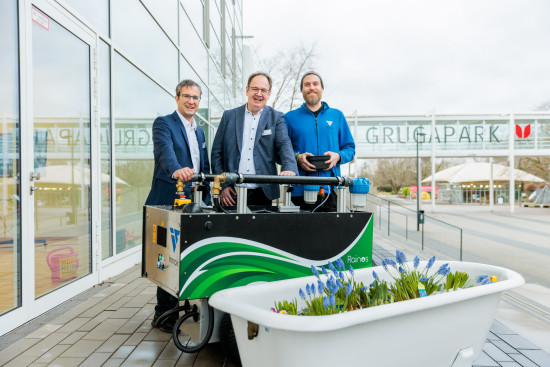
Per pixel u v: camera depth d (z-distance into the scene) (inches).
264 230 84.7
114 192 187.0
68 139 146.3
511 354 106.6
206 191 117.9
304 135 136.4
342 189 97.8
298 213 89.0
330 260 92.4
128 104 206.7
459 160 2112.5
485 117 917.8
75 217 150.3
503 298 167.3
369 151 912.9
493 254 340.5
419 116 909.2
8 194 112.4
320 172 128.0
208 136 413.1
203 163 122.3
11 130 113.6
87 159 160.1
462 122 919.0
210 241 79.4
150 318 123.8
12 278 114.3
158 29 250.8
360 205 98.4
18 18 116.3
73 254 148.8
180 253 76.9
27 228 118.4
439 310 70.4
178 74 294.7
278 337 60.1
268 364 63.3
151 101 239.5
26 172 118.3
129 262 203.8
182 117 117.0
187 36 321.4
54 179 136.6
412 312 65.2
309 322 55.9
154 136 112.0
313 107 139.4
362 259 96.7
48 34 133.9
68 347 101.8
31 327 115.0
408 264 94.3
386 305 63.3
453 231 427.8
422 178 2148.1
